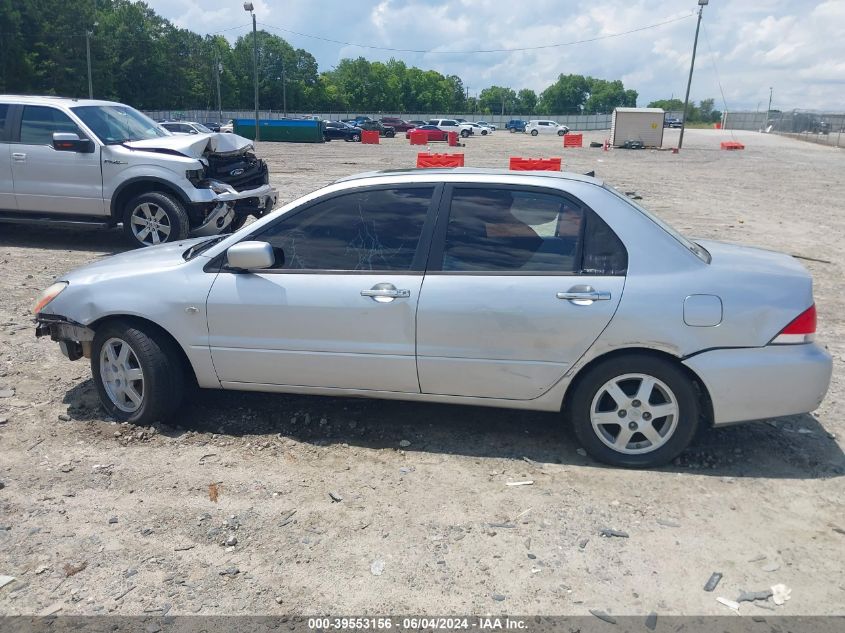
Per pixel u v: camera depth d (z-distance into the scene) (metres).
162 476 4.11
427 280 4.22
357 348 4.32
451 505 3.82
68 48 72.62
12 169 9.73
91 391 5.28
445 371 4.26
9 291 7.87
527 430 4.73
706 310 3.95
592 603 3.07
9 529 3.57
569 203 4.20
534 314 4.07
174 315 4.50
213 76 111.94
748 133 84.31
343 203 4.45
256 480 4.07
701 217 14.77
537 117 108.44
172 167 9.38
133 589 3.14
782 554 3.41
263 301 4.39
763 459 4.35
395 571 3.28
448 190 4.35
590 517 3.71
